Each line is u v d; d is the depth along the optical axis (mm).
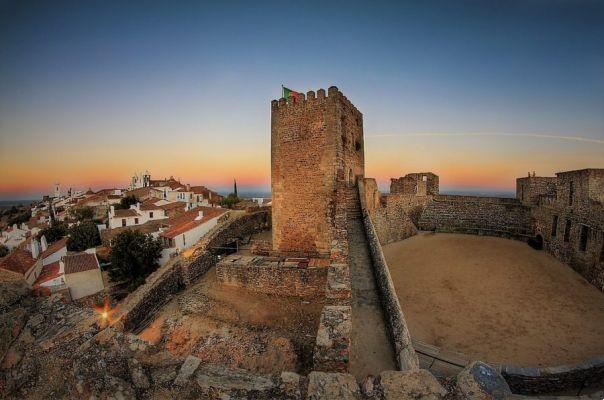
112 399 4211
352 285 10812
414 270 22172
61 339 5109
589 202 18281
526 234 27391
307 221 18641
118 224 40594
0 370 4754
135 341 5023
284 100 19047
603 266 16766
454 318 15453
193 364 4543
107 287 23875
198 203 57344
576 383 9508
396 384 3885
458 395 3709
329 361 5727
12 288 5977
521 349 12539
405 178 34062
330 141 17594
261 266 15922
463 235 30031
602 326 13758
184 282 17672
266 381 4188
